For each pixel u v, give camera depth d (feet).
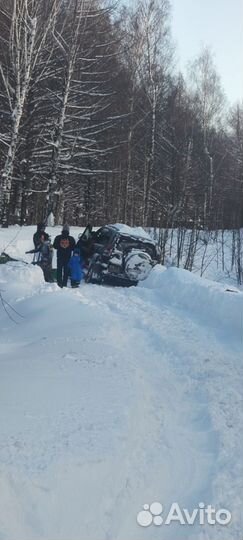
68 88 87.86
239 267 88.07
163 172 130.72
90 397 17.74
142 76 119.14
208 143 157.28
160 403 19.08
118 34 110.83
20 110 70.59
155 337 29.12
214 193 144.25
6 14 74.43
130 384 19.53
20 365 22.00
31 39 68.80
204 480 14.21
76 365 21.88
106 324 30.35
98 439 14.25
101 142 109.09
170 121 139.85
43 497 11.69
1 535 10.58
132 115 111.55
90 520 11.85
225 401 19.31
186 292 39.78
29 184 103.19
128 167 112.16
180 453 15.46
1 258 53.42
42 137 95.76
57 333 28.91
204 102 154.61
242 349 27.20
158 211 130.82
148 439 15.98
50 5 79.15
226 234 125.70
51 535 11.14
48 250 51.75
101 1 98.73
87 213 133.90
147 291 44.62
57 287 42.19
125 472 13.67
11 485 11.64
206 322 33.32
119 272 51.96
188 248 92.84
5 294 40.45
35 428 14.67
